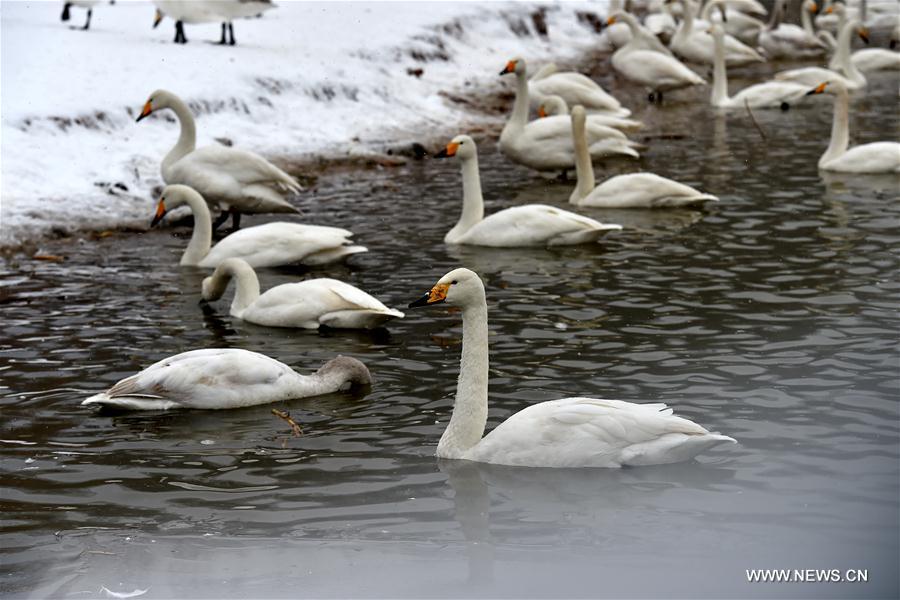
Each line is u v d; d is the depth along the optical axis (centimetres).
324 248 1658
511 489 928
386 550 836
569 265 1630
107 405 1148
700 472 943
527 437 971
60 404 1148
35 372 1234
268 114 2575
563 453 963
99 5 3434
